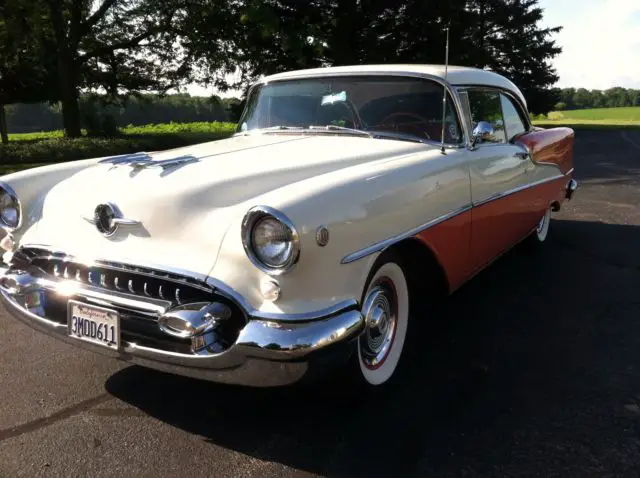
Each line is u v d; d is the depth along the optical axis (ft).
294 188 7.75
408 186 9.23
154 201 8.04
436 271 10.58
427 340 11.64
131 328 8.05
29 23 70.79
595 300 13.88
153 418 8.84
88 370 10.43
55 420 8.75
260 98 13.62
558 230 21.38
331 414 8.91
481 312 13.17
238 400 9.35
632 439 8.16
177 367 7.79
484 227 12.03
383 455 7.88
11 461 7.73
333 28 81.82
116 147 62.95
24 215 9.50
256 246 7.17
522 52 115.44
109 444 8.14
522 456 7.80
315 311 7.29
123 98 92.12
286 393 9.53
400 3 80.48
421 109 11.46
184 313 7.28
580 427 8.48
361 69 12.50
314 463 7.72
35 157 53.62
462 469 7.55
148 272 7.75
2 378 10.08
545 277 15.70
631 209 25.45
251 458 7.83
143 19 78.28
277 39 78.33
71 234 8.64
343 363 7.72
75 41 78.28
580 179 35.76
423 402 9.22
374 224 8.34
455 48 83.87
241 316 7.58
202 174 8.63
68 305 8.48
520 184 13.98
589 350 11.15
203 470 7.57
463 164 11.05
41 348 11.36
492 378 10.03
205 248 7.61
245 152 10.25
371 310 8.96
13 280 8.81
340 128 11.84
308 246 7.16
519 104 14.96
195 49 78.84
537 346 11.35
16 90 95.86
